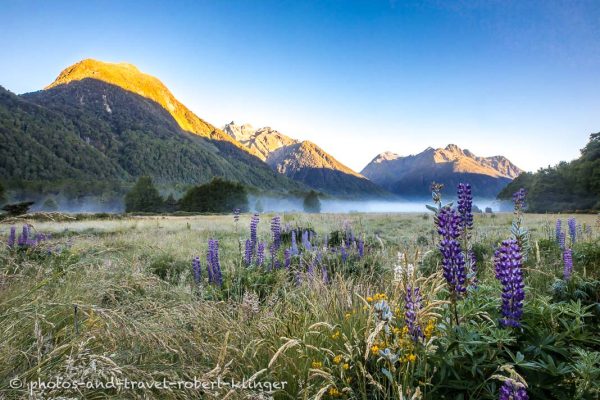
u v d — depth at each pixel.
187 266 8.25
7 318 2.49
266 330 3.12
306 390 2.22
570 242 6.89
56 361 2.08
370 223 26.09
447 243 2.50
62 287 3.38
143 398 1.93
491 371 2.24
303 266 6.68
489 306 2.64
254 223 7.45
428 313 2.38
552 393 2.12
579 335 2.54
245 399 2.06
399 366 2.49
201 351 2.67
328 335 3.04
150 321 2.71
